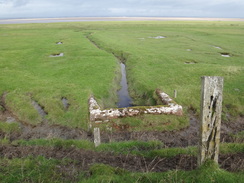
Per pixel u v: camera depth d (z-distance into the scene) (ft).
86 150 30.35
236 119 44.47
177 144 35.47
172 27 234.58
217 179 18.81
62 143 32.55
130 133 38.99
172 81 63.67
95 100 48.60
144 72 73.10
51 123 42.16
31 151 28.99
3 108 47.42
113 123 40.32
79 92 54.39
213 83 18.22
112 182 20.13
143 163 26.12
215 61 87.61
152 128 40.14
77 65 80.69
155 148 32.24
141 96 57.82
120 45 121.80
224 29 207.82
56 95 52.80
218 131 19.42
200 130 19.56
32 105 48.29
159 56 94.48
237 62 86.22
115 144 32.30
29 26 250.78
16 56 95.30
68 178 21.56
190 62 87.66
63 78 66.28
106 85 61.21
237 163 23.95
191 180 19.21
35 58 92.79
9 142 34.40
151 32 191.42
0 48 113.50
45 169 22.89
